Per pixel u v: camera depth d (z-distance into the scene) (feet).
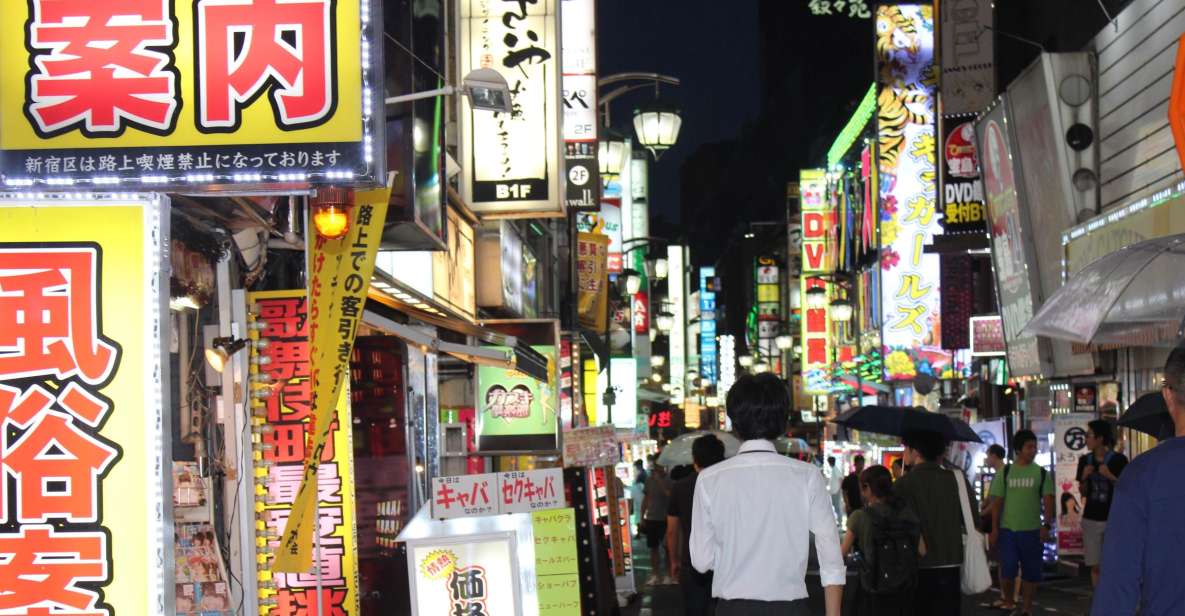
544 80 48.75
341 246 23.48
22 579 18.28
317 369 22.76
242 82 19.76
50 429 18.49
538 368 43.27
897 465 72.38
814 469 18.75
